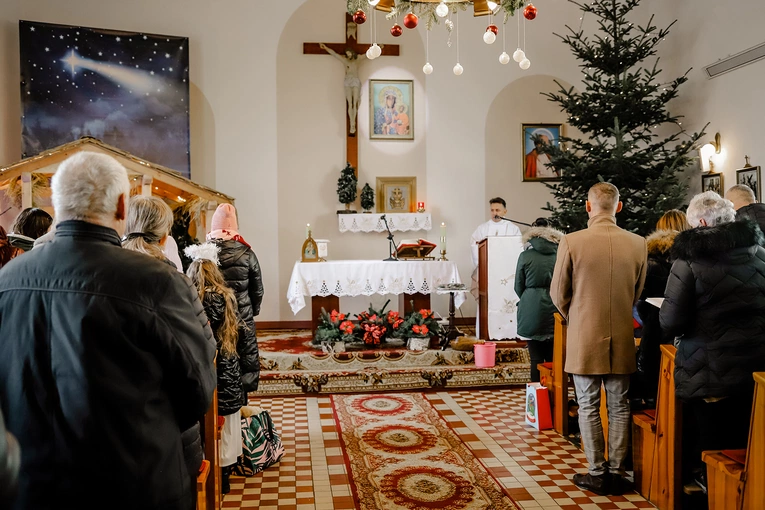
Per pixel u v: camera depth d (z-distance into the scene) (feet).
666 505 11.05
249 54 30.17
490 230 28.58
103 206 5.62
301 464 13.67
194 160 29.84
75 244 5.49
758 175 22.80
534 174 32.42
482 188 32.09
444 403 18.81
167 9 29.37
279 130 30.94
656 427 11.39
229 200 25.04
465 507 11.39
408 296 23.65
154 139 28.04
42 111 26.48
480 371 20.62
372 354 20.99
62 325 5.20
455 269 22.74
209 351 5.93
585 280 12.01
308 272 22.31
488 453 14.29
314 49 30.89
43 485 5.07
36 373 5.20
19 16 27.35
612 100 22.97
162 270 5.68
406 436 15.61
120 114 27.55
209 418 9.70
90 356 5.16
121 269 5.44
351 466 13.52
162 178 23.98
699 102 26.40
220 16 29.91
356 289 22.41
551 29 32.22
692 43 26.76
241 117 30.12
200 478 8.67
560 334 15.49
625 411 12.14
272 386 19.89
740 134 23.94
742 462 9.46
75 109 26.94
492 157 32.22
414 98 31.89
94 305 5.23
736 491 9.20
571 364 12.10
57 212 5.62
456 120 31.99
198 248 11.67
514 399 19.26
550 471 13.16
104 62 27.35
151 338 5.44
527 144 32.40
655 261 12.64
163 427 5.56
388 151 31.81
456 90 31.99
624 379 12.14
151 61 28.02
